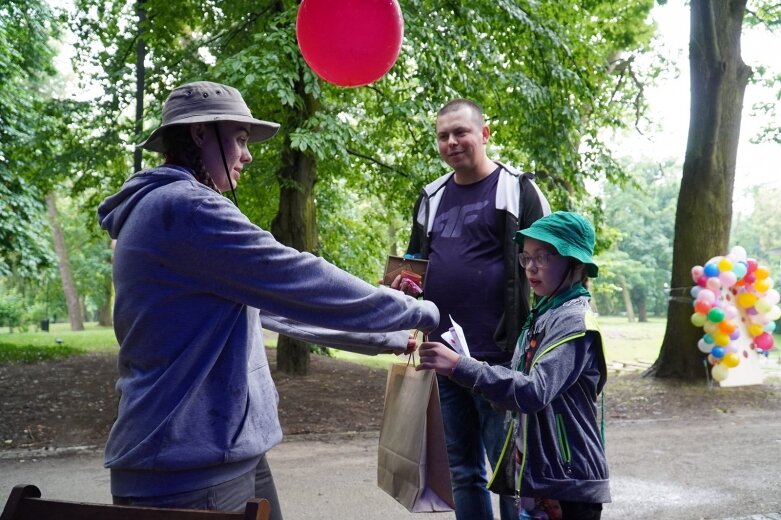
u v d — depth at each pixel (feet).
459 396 10.15
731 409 29.73
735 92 37.81
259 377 6.34
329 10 8.73
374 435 23.90
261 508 4.58
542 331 7.82
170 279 5.72
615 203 172.45
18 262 53.78
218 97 6.41
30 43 56.29
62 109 37.70
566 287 8.05
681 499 16.37
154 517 4.79
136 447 5.58
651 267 167.22
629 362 54.29
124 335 5.92
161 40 34.96
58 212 112.78
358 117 36.70
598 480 7.56
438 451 7.45
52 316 155.74
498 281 10.18
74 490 16.99
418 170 32.65
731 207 37.83
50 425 24.32
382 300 6.10
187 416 5.65
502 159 39.06
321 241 44.16
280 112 31.45
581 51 39.24
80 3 37.70
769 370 45.57
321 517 15.06
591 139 39.63
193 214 5.67
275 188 36.24
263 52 27.20
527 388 7.09
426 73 30.25
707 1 36.58
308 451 21.45
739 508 15.64
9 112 50.98
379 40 8.89
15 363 44.01
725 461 20.15
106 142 36.83
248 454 5.89
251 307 6.23
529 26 32.83
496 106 35.53
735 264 34.50
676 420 27.40
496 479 8.35
